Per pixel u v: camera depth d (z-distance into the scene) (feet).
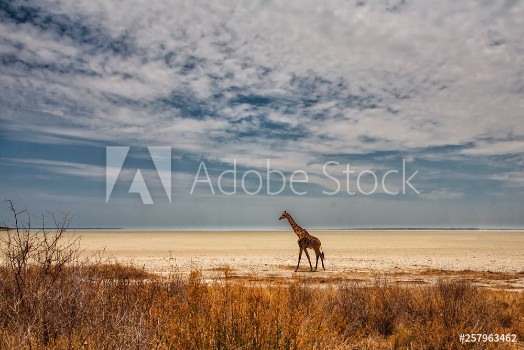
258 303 20.18
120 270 28.25
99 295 19.45
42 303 17.38
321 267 79.10
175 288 25.03
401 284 50.70
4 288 18.33
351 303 28.63
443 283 33.91
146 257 95.09
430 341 22.36
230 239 252.01
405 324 26.86
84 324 16.78
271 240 236.63
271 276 59.82
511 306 33.58
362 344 21.88
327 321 23.20
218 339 15.75
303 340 16.34
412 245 176.04
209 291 22.93
